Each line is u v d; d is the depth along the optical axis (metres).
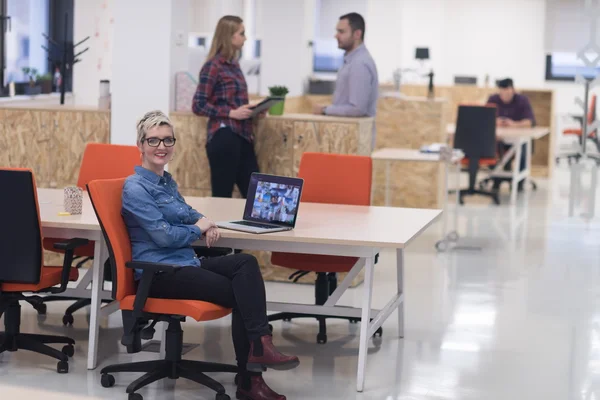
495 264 7.43
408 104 9.67
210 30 12.39
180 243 4.03
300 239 4.07
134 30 6.67
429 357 4.82
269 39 9.80
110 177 5.46
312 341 5.10
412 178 9.26
